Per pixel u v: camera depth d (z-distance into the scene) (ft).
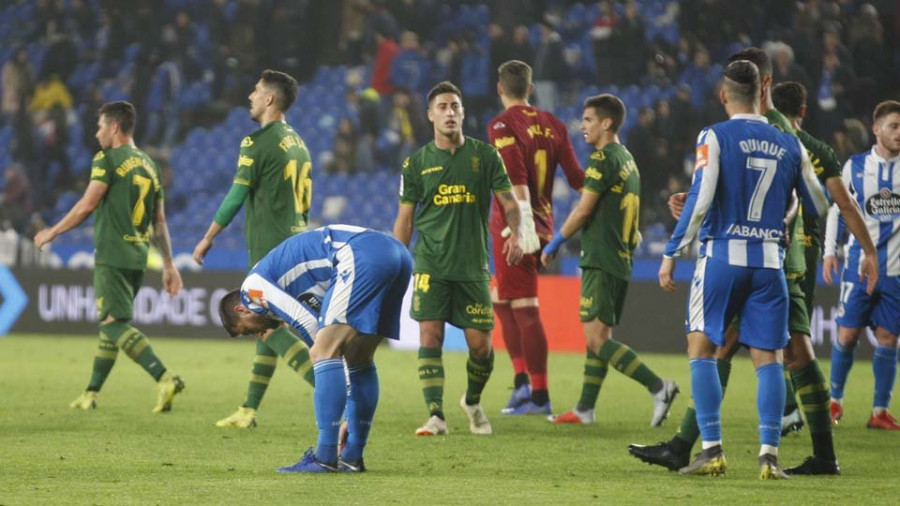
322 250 70.08
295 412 106.11
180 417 101.50
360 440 71.82
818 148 74.79
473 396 92.94
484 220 92.27
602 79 219.20
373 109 230.68
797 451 84.43
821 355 162.40
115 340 105.19
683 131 198.59
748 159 66.95
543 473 71.51
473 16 245.65
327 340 69.21
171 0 259.19
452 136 90.99
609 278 98.27
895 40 213.05
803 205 69.92
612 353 98.17
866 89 203.21
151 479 67.67
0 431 91.45
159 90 244.22
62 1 267.18
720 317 67.77
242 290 71.20
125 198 105.29
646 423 100.07
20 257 212.43
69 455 78.48
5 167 247.29
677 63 219.41
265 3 251.60
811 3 209.67
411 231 93.76
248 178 93.81
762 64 77.30
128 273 106.11
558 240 99.09
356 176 228.63
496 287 107.65
